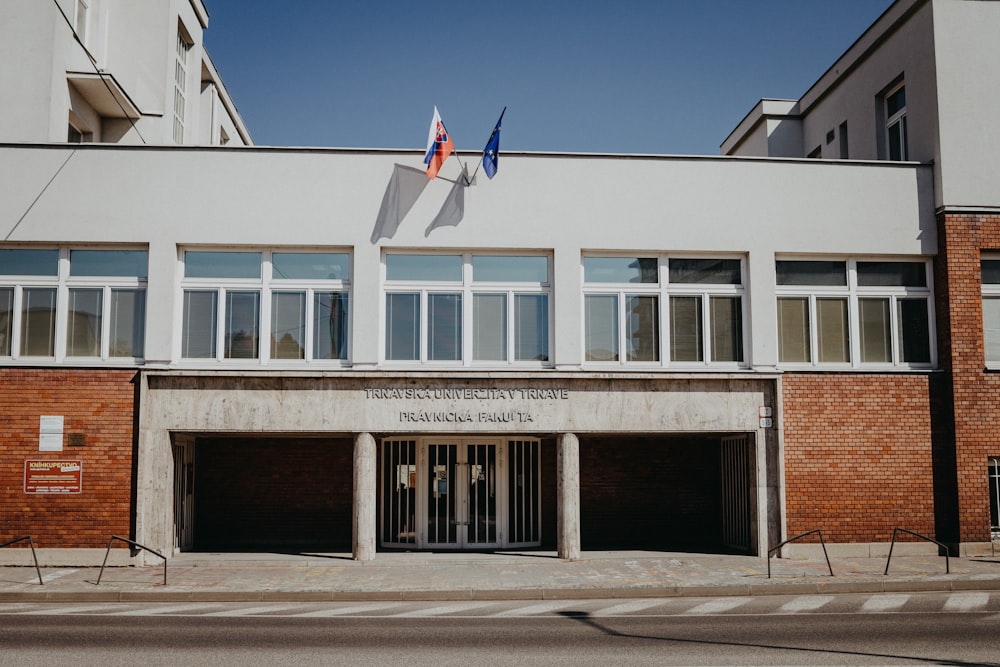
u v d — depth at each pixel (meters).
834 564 16.94
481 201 18.36
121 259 17.98
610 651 9.81
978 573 15.57
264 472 20.48
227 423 17.41
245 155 18.11
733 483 19.95
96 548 17.05
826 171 18.98
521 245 18.33
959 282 18.64
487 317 18.44
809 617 12.12
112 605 13.47
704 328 18.69
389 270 18.41
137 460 17.25
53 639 10.51
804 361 18.81
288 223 18.03
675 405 18.08
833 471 18.30
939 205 18.92
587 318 18.59
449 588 14.34
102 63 24.12
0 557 16.94
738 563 17.23
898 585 14.71
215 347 17.97
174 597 14.01
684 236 18.59
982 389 18.45
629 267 18.75
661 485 20.98
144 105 24.38
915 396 18.61
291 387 17.55
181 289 18.05
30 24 19.95
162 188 17.94
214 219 17.95
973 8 19.28
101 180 17.86
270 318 18.12
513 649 9.92
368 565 17.06
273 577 15.55
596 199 18.53
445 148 18.11
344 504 20.52
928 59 19.41
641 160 18.67
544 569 16.52
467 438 20.14
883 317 19.06
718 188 18.73
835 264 19.11
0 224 17.62
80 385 17.38
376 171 18.27
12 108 19.70
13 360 17.52
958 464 18.23
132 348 17.83
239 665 9.08
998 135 19.03
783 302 18.94
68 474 17.20
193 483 19.98
